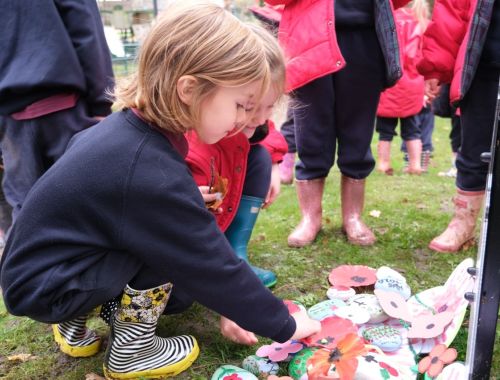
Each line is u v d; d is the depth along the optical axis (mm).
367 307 1385
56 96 1586
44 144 1652
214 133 1028
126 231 1030
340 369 1118
